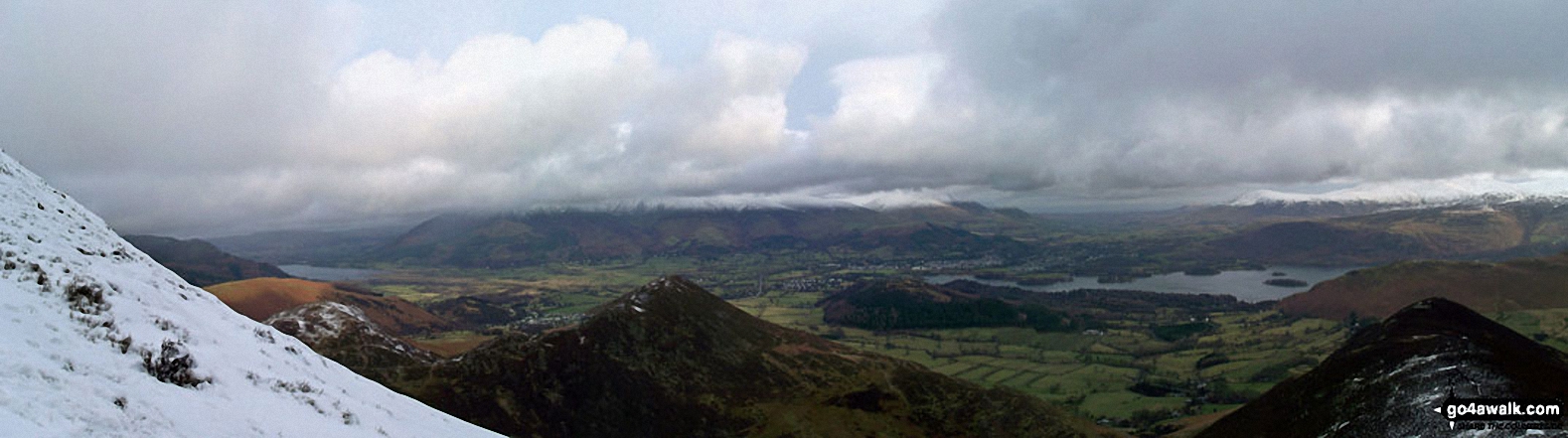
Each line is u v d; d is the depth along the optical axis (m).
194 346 28.64
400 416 37.28
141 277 34.38
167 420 20.78
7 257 26.08
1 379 17.50
